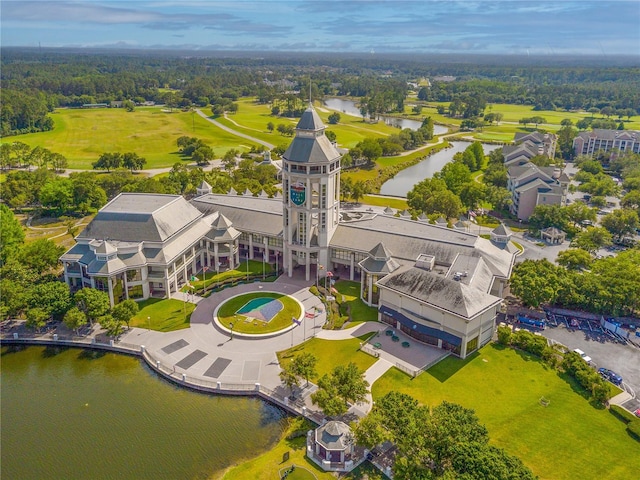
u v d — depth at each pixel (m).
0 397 110.38
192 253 163.25
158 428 101.19
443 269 146.00
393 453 93.12
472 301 121.25
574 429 98.50
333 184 159.12
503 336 126.25
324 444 90.81
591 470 88.81
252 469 90.06
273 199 195.50
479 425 88.44
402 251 154.12
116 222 152.38
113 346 126.44
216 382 112.94
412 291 129.75
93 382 115.69
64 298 133.25
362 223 170.38
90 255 144.88
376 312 143.88
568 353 118.12
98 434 99.44
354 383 101.00
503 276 142.25
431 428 87.62
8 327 134.50
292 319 138.88
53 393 111.75
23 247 162.75
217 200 194.75
